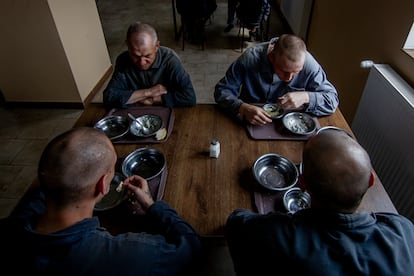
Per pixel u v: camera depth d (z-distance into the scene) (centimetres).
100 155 74
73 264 68
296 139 130
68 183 70
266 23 405
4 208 199
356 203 65
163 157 119
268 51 154
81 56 286
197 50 393
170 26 459
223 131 138
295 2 383
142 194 99
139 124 142
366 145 180
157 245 78
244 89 171
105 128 142
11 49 257
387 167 157
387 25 173
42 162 71
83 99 293
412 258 64
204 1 345
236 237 81
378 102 166
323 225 67
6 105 297
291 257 65
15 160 236
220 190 108
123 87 174
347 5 230
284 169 116
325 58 285
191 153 125
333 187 63
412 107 137
